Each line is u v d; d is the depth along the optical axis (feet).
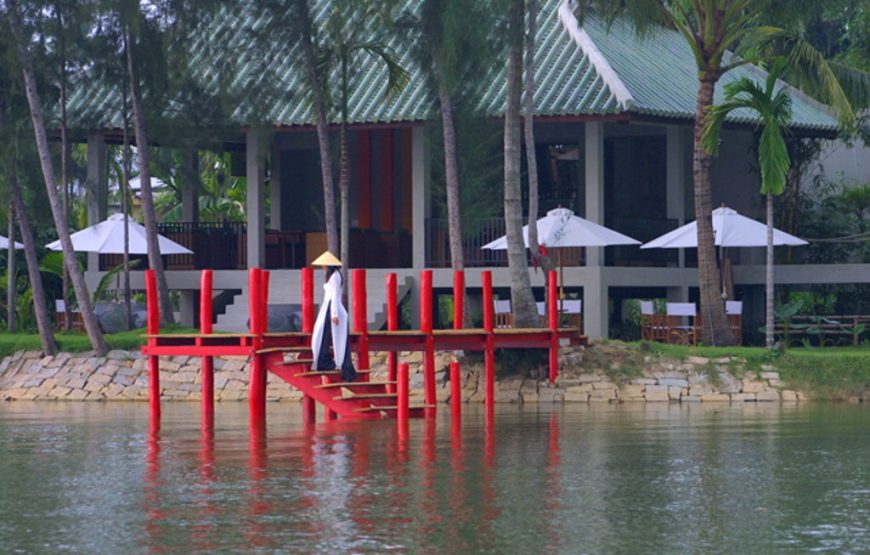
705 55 217.56
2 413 195.21
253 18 227.81
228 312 241.96
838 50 338.75
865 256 274.16
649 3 206.18
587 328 231.71
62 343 232.73
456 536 98.89
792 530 100.83
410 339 178.91
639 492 116.57
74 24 222.48
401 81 221.46
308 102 227.40
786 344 228.43
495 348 192.95
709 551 94.27
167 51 226.79
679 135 246.27
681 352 211.20
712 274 221.25
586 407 194.59
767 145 210.59
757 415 179.32
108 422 178.70
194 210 266.16
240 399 213.87
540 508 109.50
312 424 170.81
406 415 164.14
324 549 95.04
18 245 266.36
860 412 182.70
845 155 304.71
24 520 106.01
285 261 258.78
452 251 215.72
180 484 122.11
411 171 267.80
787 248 270.46
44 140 222.28
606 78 234.79
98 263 261.65
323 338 169.58
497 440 151.84
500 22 204.33
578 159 257.75
